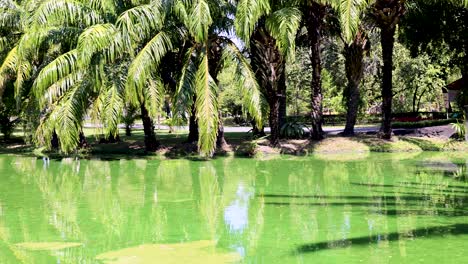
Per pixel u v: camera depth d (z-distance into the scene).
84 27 18.75
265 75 18.73
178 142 22.88
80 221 8.80
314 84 19.95
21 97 22.30
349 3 15.55
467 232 7.44
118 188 12.37
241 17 15.93
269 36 18.22
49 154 21.39
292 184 12.31
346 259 6.25
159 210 9.66
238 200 10.49
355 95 20.97
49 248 7.11
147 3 18.25
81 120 17.34
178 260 6.42
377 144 19.16
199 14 15.91
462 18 22.73
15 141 28.30
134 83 16.28
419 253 6.41
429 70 32.88
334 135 21.06
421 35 23.95
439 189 11.13
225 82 43.75
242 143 21.17
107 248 7.07
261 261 6.29
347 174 13.59
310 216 8.77
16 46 20.36
